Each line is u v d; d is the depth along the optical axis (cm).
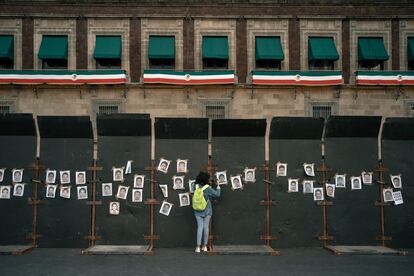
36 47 2723
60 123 1224
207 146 1247
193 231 1230
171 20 2731
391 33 2764
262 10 2739
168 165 1240
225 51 2700
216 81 2616
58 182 1237
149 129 1237
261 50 2694
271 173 1247
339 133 1256
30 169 1234
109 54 2667
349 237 1244
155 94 2680
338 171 1254
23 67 2716
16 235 1222
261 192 1241
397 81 2652
